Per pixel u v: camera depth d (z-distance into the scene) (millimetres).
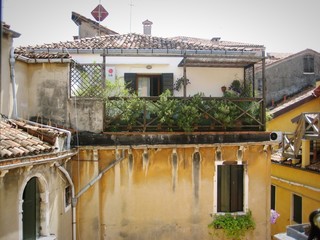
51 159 7457
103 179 10008
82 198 9797
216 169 10469
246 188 10648
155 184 10211
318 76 20469
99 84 10156
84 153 9781
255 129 10906
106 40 13180
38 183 7719
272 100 20031
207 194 10430
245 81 12555
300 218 13711
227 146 10422
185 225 10328
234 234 10484
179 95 12492
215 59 11297
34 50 11688
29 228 7457
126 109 10055
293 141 13969
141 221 10164
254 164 10703
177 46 12000
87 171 9781
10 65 8914
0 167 5859
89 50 11805
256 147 10695
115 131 10156
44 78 10078
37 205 7750
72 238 9547
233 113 10500
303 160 13109
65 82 10023
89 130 9953
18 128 8273
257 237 10703
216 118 10422
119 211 10078
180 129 10297
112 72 12328
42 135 7992
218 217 10453
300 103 17094
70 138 9195
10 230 6535
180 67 12570
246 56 10828
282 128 17375
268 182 10781
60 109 10023
